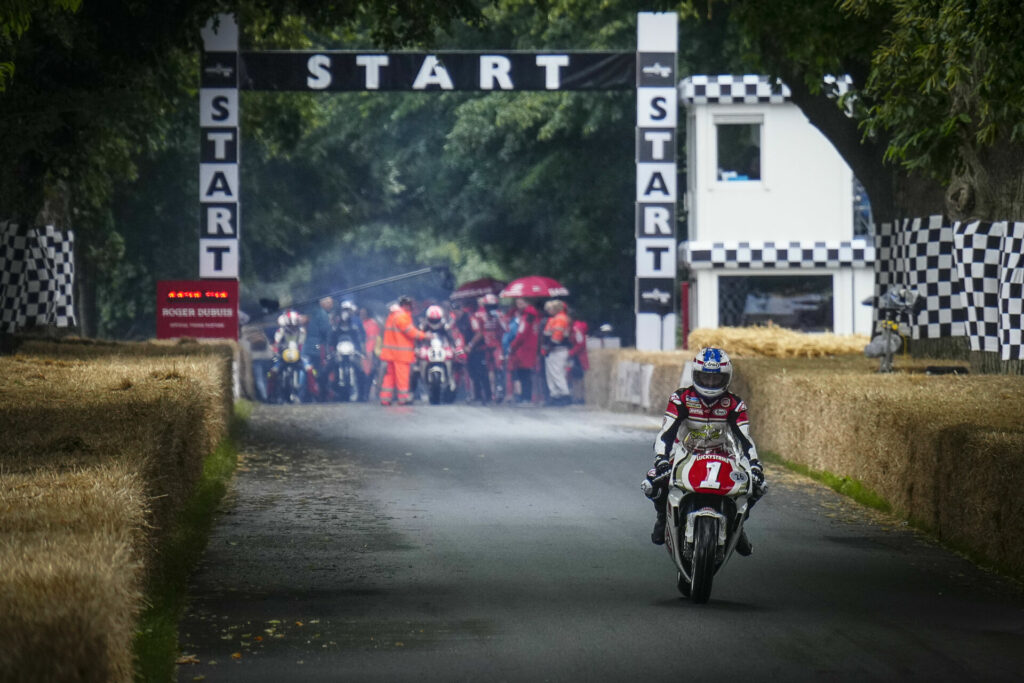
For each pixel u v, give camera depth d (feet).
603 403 369.09
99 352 246.68
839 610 110.83
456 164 530.68
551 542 140.97
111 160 332.39
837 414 186.91
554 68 376.68
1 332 268.62
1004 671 91.20
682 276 487.20
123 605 69.77
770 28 266.57
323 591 116.57
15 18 148.46
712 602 113.50
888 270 298.35
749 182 427.74
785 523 157.58
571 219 501.97
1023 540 123.54
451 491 179.11
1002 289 214.48
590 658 94.32
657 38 379.14
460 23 485.56
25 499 83.82
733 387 252.21
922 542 145.07
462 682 88.07
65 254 311.06
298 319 428.56
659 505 122.52
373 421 289.74
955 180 221.87
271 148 457.27
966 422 149.59
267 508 163.02
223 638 99.81
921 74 195.21
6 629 58.65
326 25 279.49
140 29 257.55
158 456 113.29
